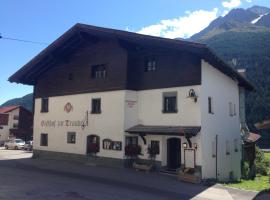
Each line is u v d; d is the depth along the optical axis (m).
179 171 21.56
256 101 69.81
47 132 31.78
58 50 29.48
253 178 29.55
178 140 24.00
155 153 24.27
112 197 15.66
